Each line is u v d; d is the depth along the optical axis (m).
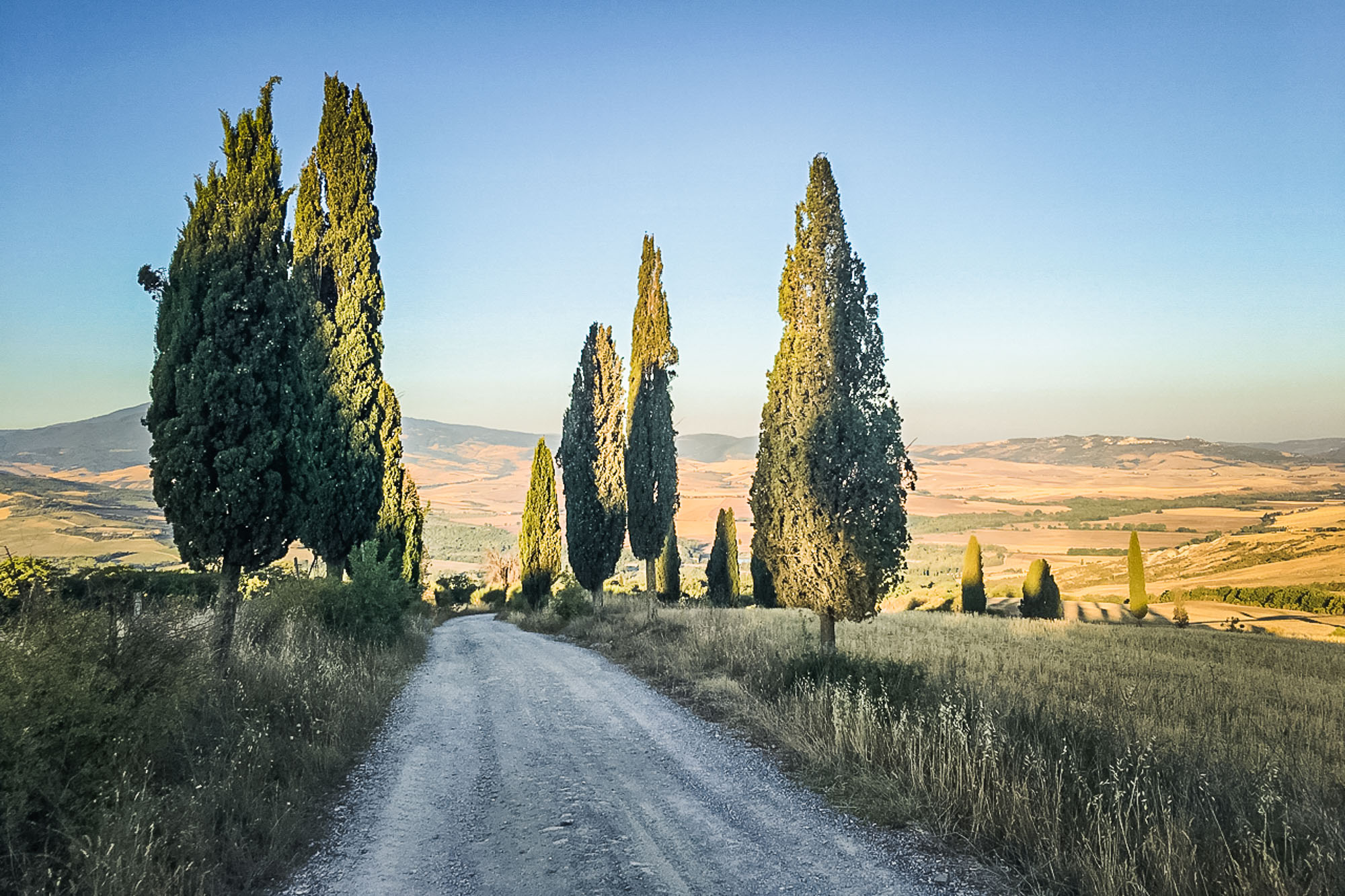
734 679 12.63
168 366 10.04
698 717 10.55
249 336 10.27
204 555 9.86
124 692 5.98
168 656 6.67
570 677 14.54
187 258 10.08
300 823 6.11
